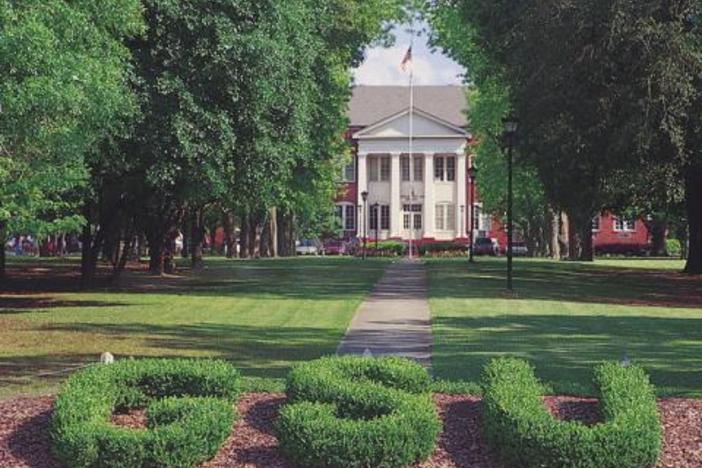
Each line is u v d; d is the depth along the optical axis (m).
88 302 26.45
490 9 34.47
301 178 39.09
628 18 27.09
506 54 34.34
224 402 8.38
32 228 20.53
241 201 33.72
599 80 28.77
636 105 27.36
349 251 83.38
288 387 8.88
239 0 25.61
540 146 32.03
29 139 17.48
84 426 7.70
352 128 98.88
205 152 25.70
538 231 75.75
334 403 8.38
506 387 8.34
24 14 15.09
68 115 17.55
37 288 32.16
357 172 94.44
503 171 54.00
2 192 18.73
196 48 25.33
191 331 19.05
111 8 19.70
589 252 59.50
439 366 13.52
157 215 36.34
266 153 27.55
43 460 7.93
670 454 7.77
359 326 19.88
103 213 31.39
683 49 26.86
